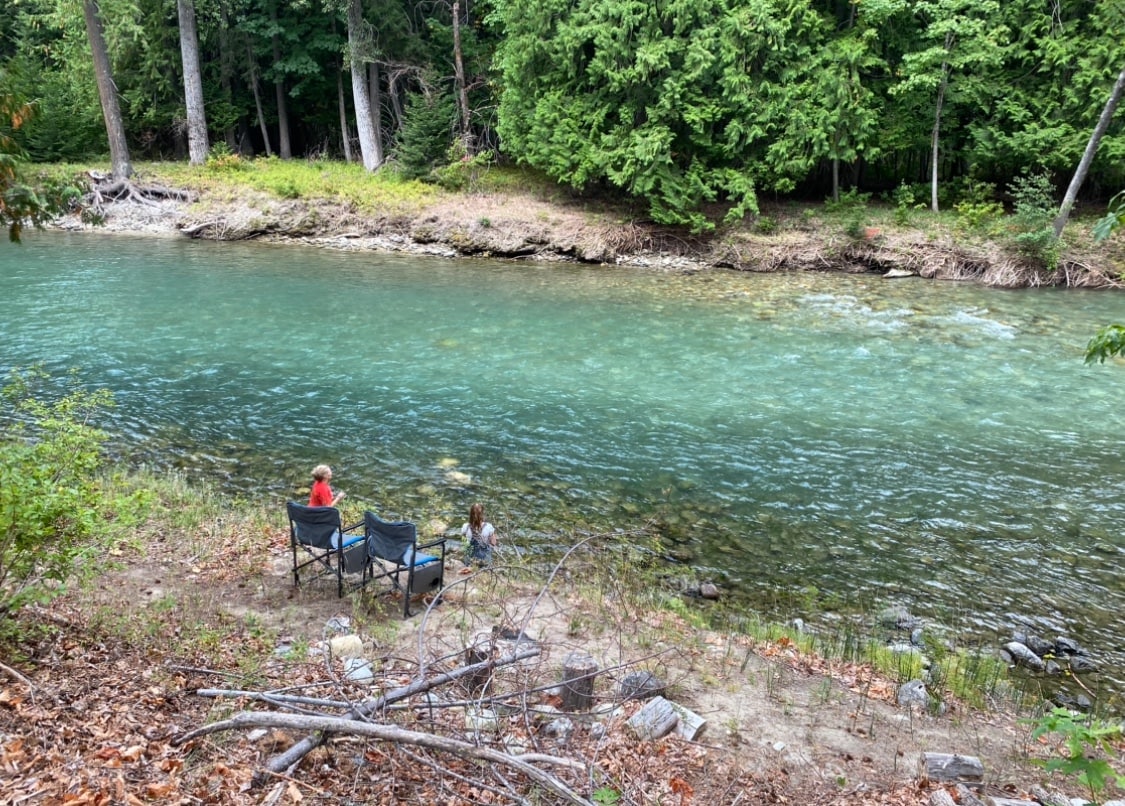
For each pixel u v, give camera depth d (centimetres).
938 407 1552
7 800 384
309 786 435
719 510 1116
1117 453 1343
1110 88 2855
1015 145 3000
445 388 1611
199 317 2091
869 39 3138
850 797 505
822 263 2992
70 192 666
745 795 494
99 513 653
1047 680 756
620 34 3038
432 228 3247
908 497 1170
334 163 4128
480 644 594
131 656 586
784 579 941
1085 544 1041
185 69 3822
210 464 1206
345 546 769
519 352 1872
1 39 4475
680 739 554
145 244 3133
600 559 958
